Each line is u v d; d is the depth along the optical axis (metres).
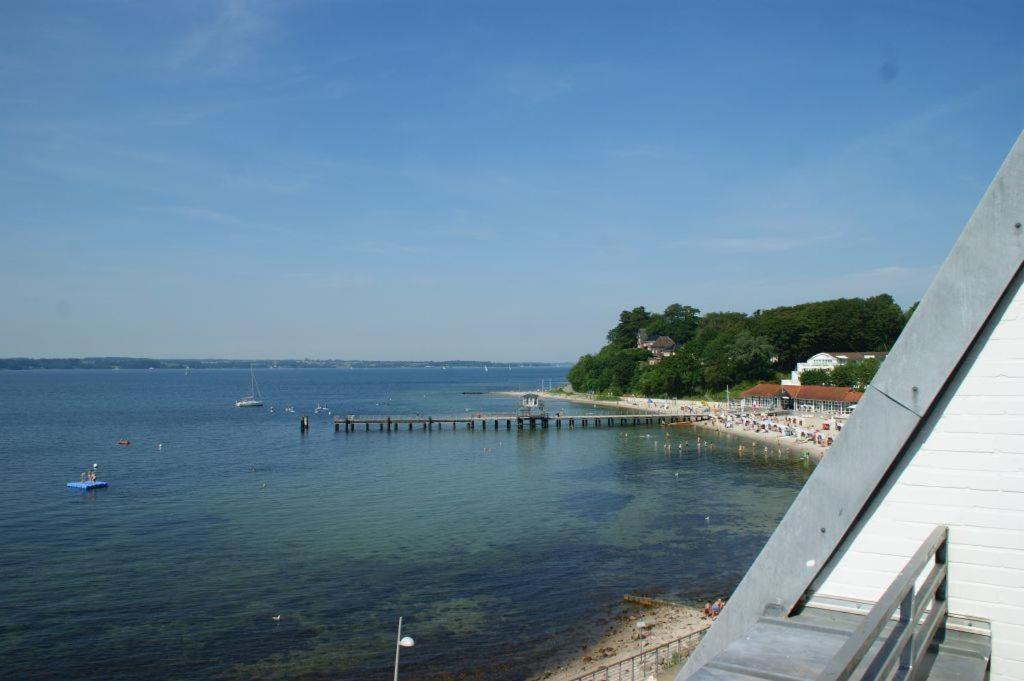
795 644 4.98
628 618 34.09
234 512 56.41
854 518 5.50
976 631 5.18
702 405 146.62
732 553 44.53
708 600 36.47
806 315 160.12
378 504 59.47
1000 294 5.06
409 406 183.75
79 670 28.67
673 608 35.12
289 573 40.72
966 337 5.14
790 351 156.62
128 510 57.19
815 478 5.65
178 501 60.84
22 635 31.94
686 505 58.50
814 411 122.38
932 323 5.27
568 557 43.91
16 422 135.38
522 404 133.12
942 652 5.08
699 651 6.00
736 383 156.25
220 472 76.31
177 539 47.97
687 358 166.00
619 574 40.66
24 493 64.31
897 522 5.43
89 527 51.44
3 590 37.66
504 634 32.34
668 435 110.69
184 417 147.25
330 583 39.06
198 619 33.88
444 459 86.50
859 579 5.55
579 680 26.62
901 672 4.62
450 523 52.56
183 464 82.31
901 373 5.37
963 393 5.25
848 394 118.56
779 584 5.72
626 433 113.88
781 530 5.75
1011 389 5.11
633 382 188.38
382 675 28.45
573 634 32.38
